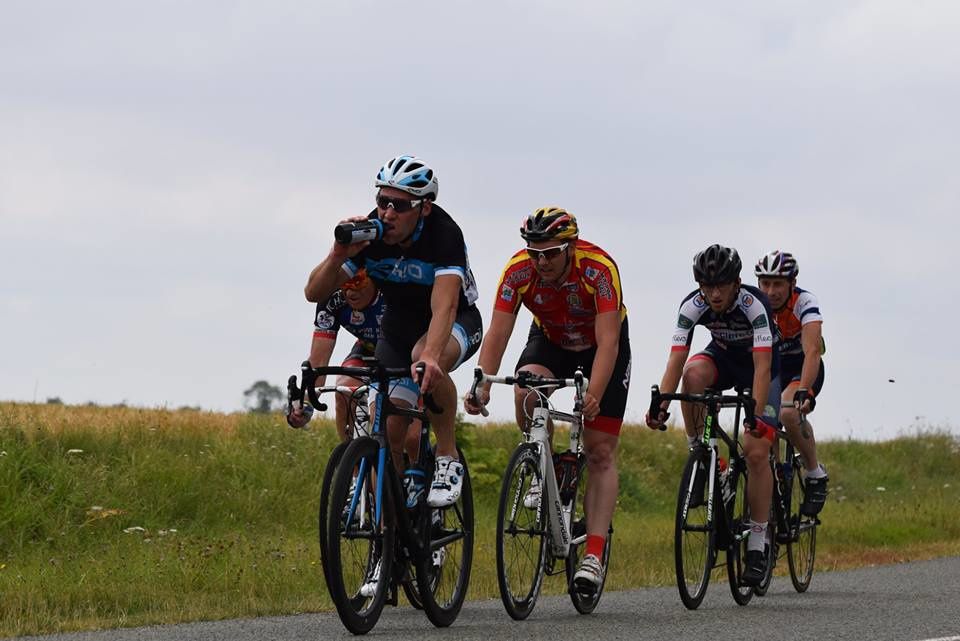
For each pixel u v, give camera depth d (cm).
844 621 1227
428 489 1198
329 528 1034
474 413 1253
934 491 4212
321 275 1157
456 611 1218
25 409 2916
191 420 3111
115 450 2731
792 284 1775
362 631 1083
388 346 1253
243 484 2709
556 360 1370
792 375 1848
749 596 1489
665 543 2436
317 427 3231
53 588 1517
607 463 1344
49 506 2328
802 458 1716
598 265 1285
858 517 3003
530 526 1265
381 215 1145
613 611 1359
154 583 1597
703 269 1451
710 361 1564
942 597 1496
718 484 1440
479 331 1238
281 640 1053
